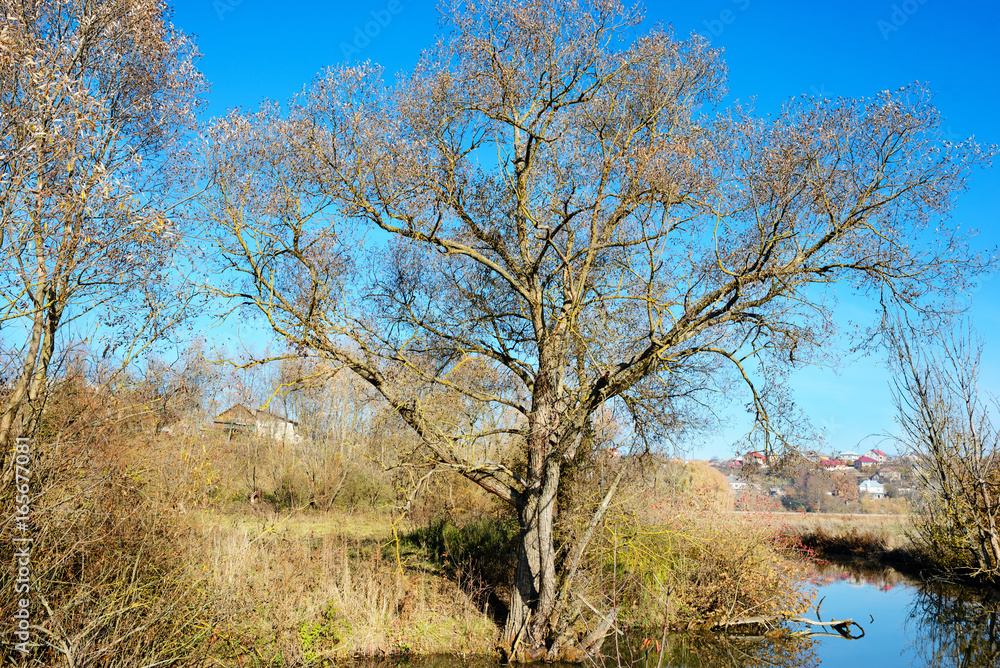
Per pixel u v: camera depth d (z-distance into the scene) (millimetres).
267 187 10664
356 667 10641
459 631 12117
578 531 12586
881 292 11273
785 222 11000
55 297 8664
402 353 11906
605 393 11594
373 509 25266
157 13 9977
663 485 14586
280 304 10625
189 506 12836
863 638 14602
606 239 12578
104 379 9750
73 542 7492
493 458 14047
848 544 27344
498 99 11977
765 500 17312
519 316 13406
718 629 14008
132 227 8812
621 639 13008
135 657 7379
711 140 11633
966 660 13078
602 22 12039
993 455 18625
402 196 11289
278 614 10484
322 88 10922
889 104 10609
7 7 7973
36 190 7715
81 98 8477
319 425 26250
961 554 19859
